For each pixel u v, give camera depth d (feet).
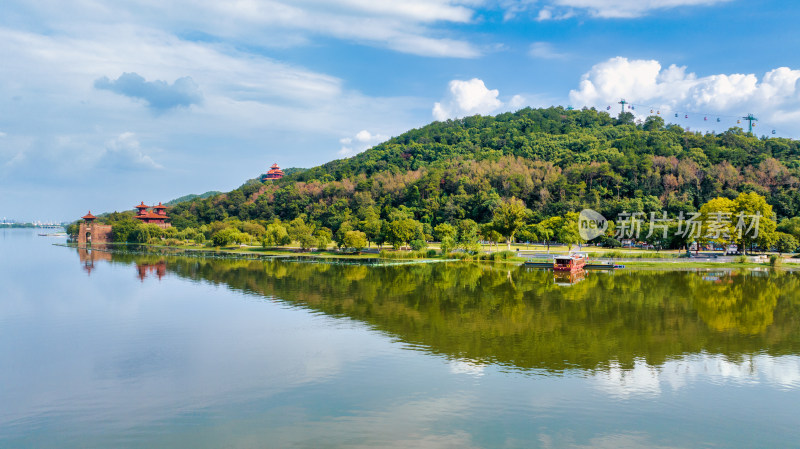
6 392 132.05
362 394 127.03
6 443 105.09
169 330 192.44
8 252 624.18
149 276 354.54
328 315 217.97
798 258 432.66
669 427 109.40
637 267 397.39
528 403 121.29
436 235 564.71
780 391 129.90
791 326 198.18
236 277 346.95
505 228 525.34
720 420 113.09
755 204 445.78
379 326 197.67
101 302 250.37
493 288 295.07
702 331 190.49
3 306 239.71
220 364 151.64
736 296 266.16
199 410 119.03
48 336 184.85
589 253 456.86
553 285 307.99
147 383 136.98
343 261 472.03
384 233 536.01
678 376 140.46
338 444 101.81
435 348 166.71
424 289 291.38
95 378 141.18
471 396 125.49
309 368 147.02
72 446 103.40
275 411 117.80
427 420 112.06
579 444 101.40
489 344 171.83
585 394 127.13
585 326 197.98
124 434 108.06
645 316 216.33
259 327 196.24
